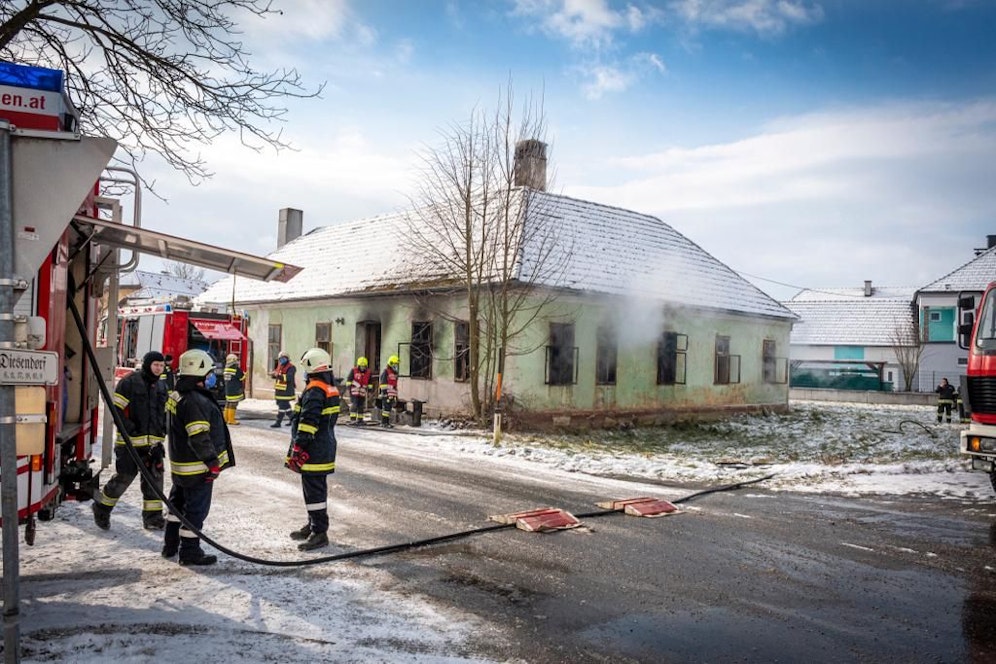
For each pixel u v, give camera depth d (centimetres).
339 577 579
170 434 597
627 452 1484
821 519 848
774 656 446
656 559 656
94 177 368
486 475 1097
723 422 2262
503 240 1817
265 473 1020
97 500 684
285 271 788
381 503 864
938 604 548
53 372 338
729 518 841
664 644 462
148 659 411
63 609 486
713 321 2303
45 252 356
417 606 519
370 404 2103
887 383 4675
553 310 1823
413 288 1933
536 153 2122
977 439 932
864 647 463
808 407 3080
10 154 349
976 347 948
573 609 522
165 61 784
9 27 719
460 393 1852
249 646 435
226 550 566
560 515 794
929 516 873
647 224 2433
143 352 2180
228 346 2066
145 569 579
